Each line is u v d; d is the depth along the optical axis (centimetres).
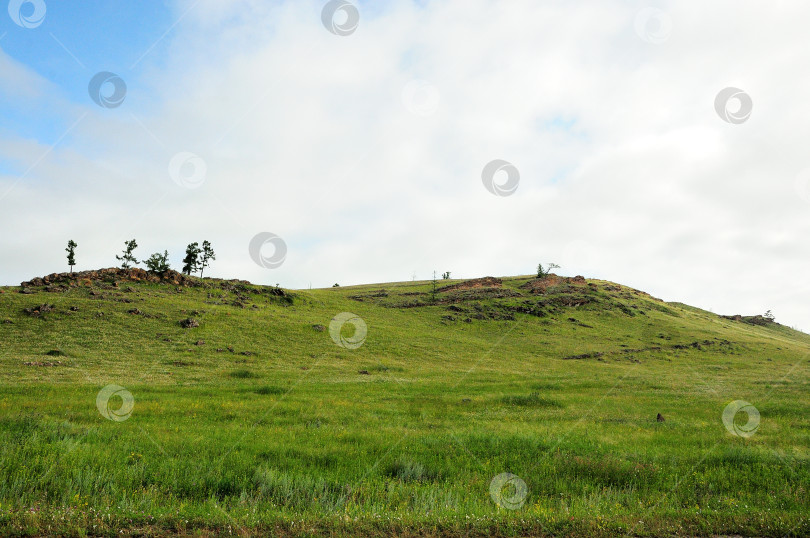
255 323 6650
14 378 3275
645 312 11312
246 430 1447
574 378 4453
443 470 1009
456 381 4053
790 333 14262
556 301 11212
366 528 639
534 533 653
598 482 970
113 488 768
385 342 6650
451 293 12244
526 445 1271
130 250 8956
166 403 2036
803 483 930
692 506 811
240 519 655
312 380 3900
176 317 6375
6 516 604
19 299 6216
